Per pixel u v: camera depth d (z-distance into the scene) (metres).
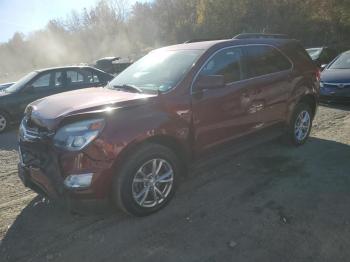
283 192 3.96
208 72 3.99
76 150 3.02
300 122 5.51
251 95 4.44
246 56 4.52
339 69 9.02
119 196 3.29
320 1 24.33
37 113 3.45
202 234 3.21
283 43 5.25
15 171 5.15
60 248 3.09
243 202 3.77
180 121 3.63
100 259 2.92
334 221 3.33
